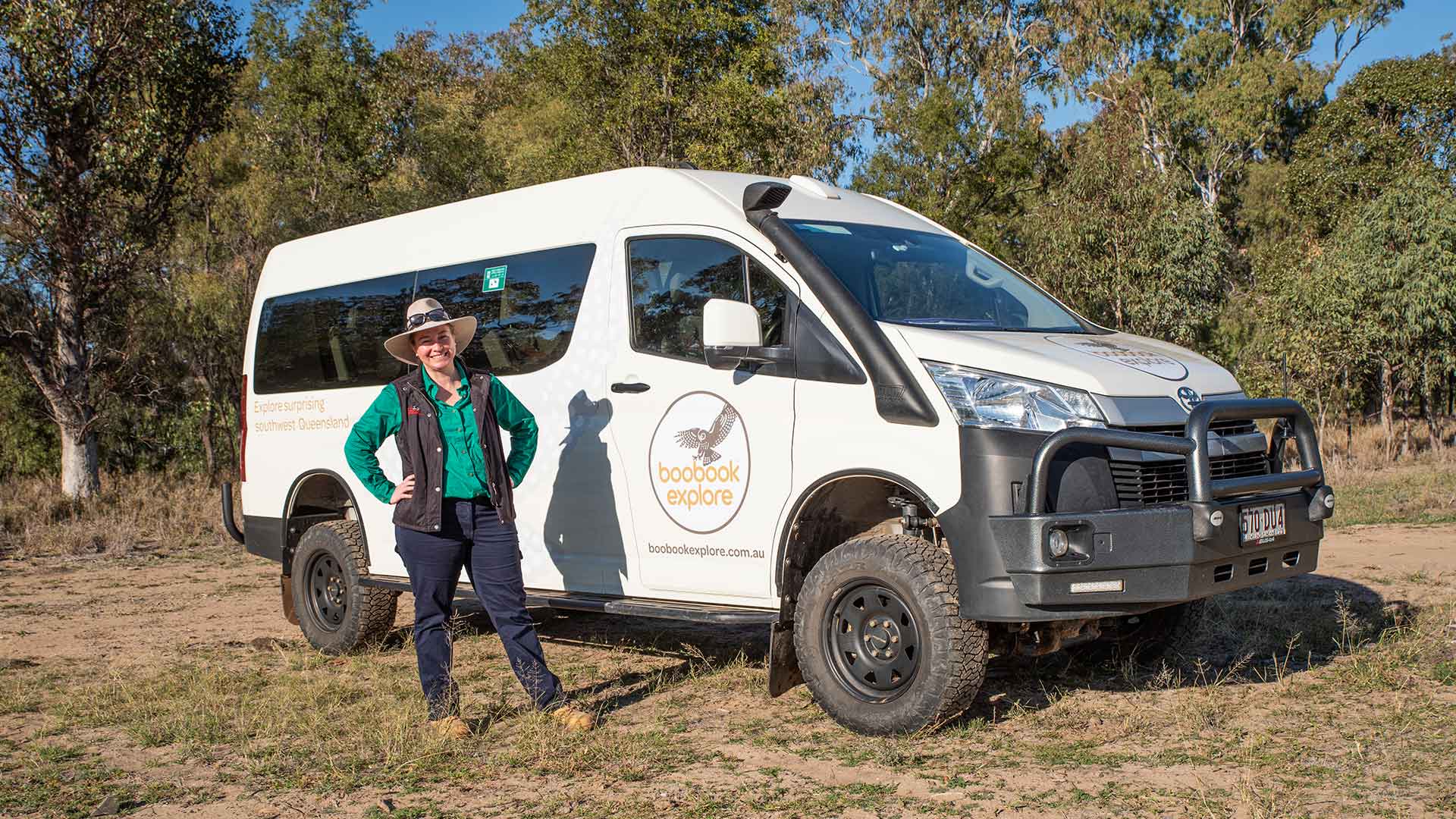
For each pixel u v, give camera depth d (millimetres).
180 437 23500
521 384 6004
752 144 24828
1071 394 4410
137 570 11820
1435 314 19641
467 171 38219
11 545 13828
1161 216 23656
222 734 5207
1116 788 3928
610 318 5629
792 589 4961
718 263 5262
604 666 6379
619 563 5562
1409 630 6059
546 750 4598
